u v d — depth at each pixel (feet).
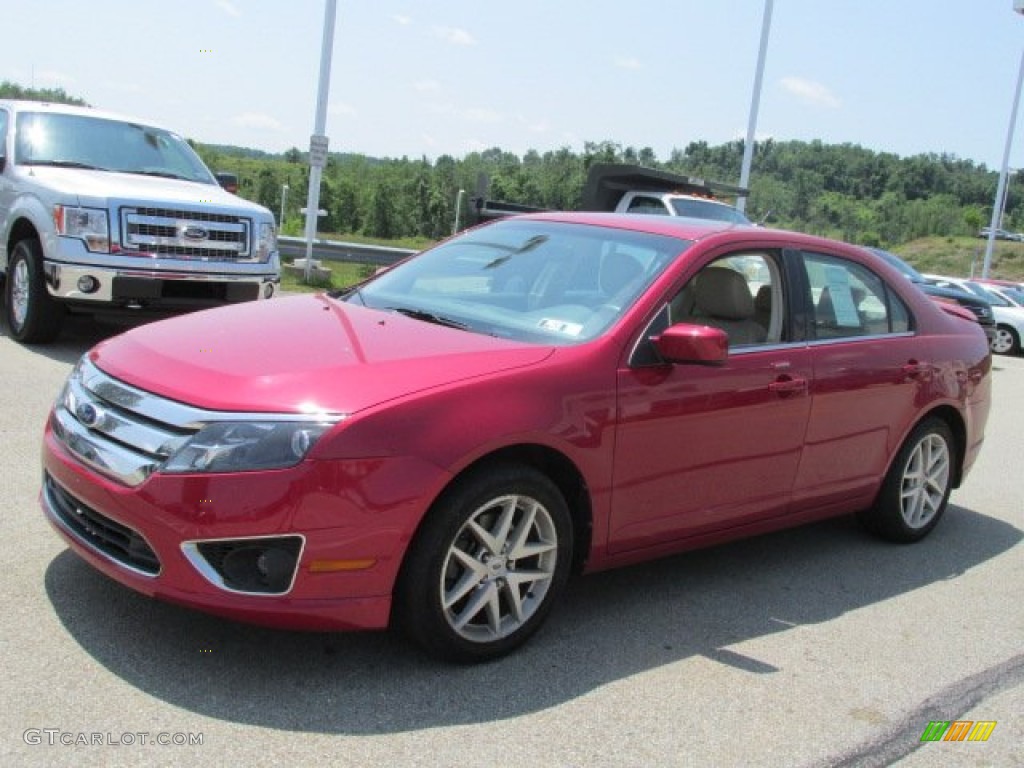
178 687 10.70
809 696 12.21
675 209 46.37
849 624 14.67
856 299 17.26
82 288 25.90
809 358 15.60
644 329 13.37
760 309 15.44
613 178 49.24
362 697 10.91
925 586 16.69
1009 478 25.54
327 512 10.43
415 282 15.78
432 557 11.13
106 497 10.90
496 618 11.96
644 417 13.01
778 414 14.93
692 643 13.38
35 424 19.69
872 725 11.66
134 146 31.09
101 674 10.78
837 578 16.65
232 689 10.78
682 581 15.76
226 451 10.37
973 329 20.04
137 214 26.25
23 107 30.19
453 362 11.91
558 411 12.06
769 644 13.64
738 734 11.11
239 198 30.48
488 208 50.62
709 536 14.65
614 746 10.55
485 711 10.94
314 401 10.73
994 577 17.48
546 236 15.96
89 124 30.86
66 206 25.76
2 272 29.09
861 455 16.97
